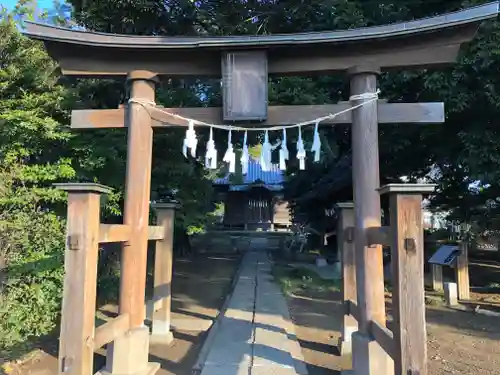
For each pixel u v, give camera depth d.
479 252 13.70
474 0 6.19
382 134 8.10
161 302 5.39
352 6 6.92
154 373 4.13
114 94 7.42
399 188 2.65
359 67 4.21
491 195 8.93
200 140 7.84
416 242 2.62
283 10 7.80
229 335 5.21
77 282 2.92
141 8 7.20
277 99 7.06
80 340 2.86
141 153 4.28
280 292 8.25
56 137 5.29
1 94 5.32
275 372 3.96
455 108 6.55
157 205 5.65
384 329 3.26
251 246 19.14
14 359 4.53
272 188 28.25
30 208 5.20
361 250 3.92
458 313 6.62
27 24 4.14
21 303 4.76
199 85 8.36
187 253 15.11
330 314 6.76
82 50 4.33
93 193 3.06
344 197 12.16
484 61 5.94
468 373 4.11
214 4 8.11
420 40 4.16
